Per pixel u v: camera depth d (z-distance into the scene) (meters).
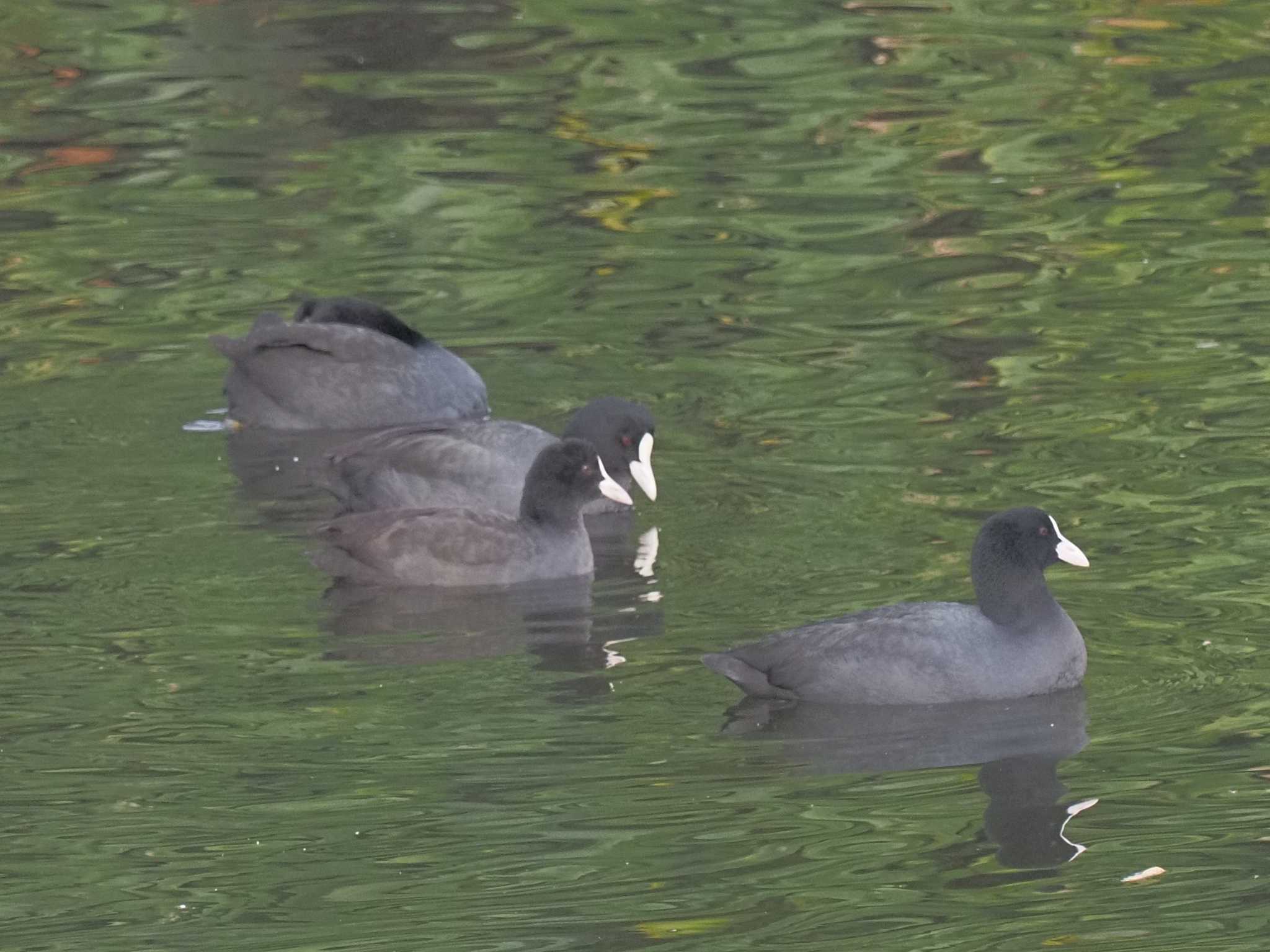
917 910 10.36
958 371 18.78
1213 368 18.59
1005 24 28.50
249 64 27.34
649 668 13.52
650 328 20.11
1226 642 13.52
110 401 18.84
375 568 15.14
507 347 19.91
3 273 21.50
